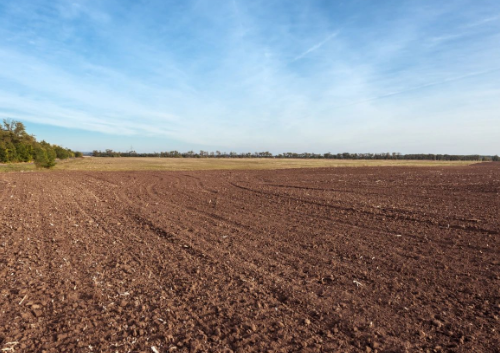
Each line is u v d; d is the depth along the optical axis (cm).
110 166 5138
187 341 342
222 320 386
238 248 685
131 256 631
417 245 691
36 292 458
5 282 494
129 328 366
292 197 1481
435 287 475
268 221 962
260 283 497
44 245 700
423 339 346
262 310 411
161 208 1202
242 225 909
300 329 367
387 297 446
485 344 334
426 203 1243
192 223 937
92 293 457
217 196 1558
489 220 898
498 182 2058
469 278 504
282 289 474
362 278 515
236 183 2280
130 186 2033
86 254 640
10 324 371
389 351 325
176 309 413
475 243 692
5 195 1492
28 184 2022
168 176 2986
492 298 436
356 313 403
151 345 335
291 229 856
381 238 751
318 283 498
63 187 1892
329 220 966
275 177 2895
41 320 383
